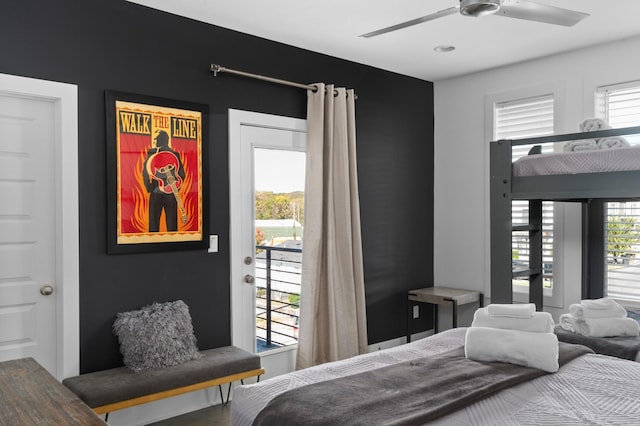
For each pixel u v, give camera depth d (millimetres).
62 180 2859
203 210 3422
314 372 2234
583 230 3951
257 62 3709
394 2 3090
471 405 1834
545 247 4238
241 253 3623
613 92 3879
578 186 2703
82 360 2936
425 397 1850
